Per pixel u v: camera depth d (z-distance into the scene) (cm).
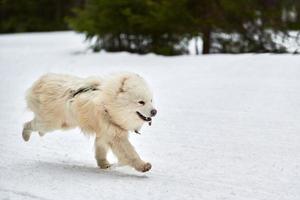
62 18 5625
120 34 2909
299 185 940
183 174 1034
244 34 2616
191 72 2084
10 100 1972
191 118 1506
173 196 884
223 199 870
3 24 5653
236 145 1237
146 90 1015
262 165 1076
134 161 1019
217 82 1853
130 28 2795
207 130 1384
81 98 1051
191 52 2912
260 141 1255
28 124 1180
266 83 1759
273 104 1548
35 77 2419
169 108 1634
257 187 935
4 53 3325
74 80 1102
